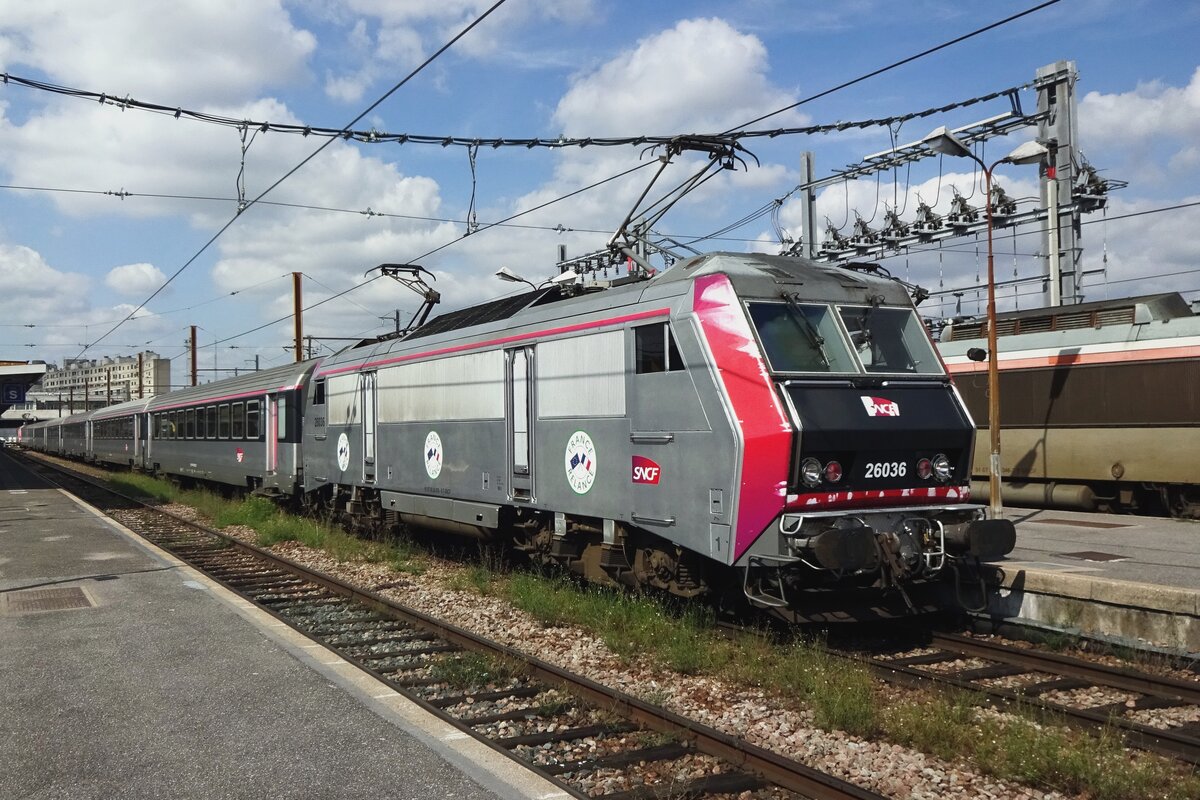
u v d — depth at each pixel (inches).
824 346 342.3
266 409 813.9
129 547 587.5
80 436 2073.1
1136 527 567.2
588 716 253.4
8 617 369.4
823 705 247.9
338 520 700.7
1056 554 442.3
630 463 370.3
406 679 295.1
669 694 275.3
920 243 890.1
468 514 492.1
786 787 203.0
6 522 754.8
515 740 234.4
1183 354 618.5
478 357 481.7
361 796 190.2
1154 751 221.3
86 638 331.6
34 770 206.8
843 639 342.0
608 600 376.2
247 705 251.4
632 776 211.6
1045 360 708.0
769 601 314.0
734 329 330.3
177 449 1158.3
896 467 334.0
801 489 311.3
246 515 770.2
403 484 563.8
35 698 260.4
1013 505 749.3
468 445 490.0
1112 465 661.3
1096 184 793.6
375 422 604.7
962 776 209.2
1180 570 386.9
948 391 358.9
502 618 385.4
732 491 319.6
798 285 351.3
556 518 422.6
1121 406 657.0
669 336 353.7
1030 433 720.3
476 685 287.6
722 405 325.1
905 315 373.1
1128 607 322.3
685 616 345.7
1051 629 329.7
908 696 268.8
